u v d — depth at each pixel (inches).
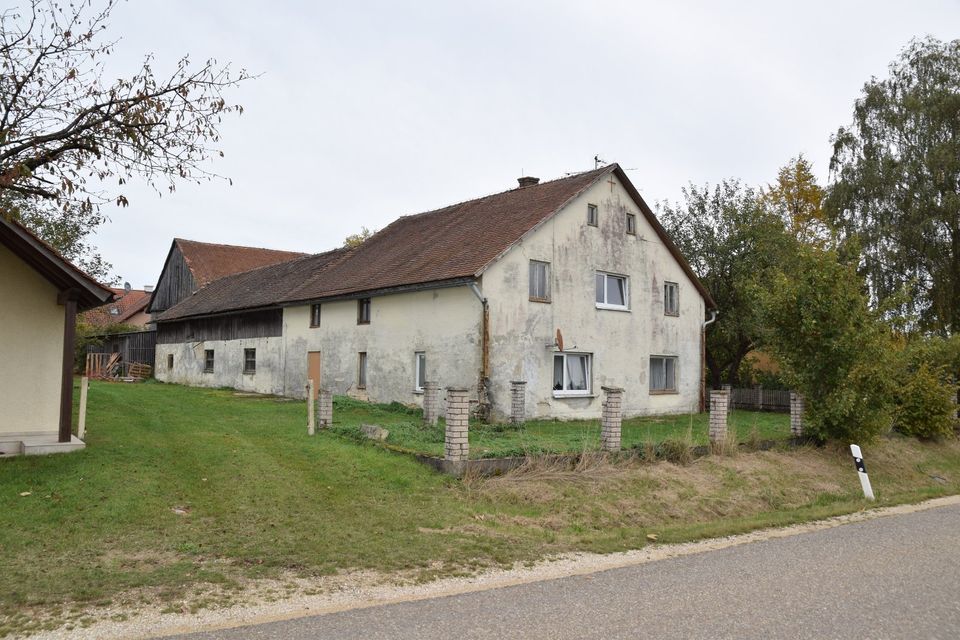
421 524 374.9
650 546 362.6
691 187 1234.0
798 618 243.3
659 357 969.5
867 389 688.4
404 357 853.2
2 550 297.0
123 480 410.6
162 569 281.7
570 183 903.1
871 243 1223.5
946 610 255.3
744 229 1122.0
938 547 366.3
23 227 455.2
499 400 756.6
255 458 491.2
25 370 496.7
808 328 685.9
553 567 311.7
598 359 869.2
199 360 1341.0
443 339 798.5
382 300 896.3
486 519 397.7
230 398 1002.1
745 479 561.3
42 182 401.4
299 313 1064.2
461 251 831.1
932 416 824.9
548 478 482.3
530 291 805.9
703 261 1179.3
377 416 776.3
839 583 289.7
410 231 1063.0
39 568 277.0
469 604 253.3
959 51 1259.8
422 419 748.0
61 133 404.8
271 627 224.4
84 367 1678.2
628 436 689.6
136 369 1519.4
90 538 318.7
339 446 538.0
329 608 245.0
